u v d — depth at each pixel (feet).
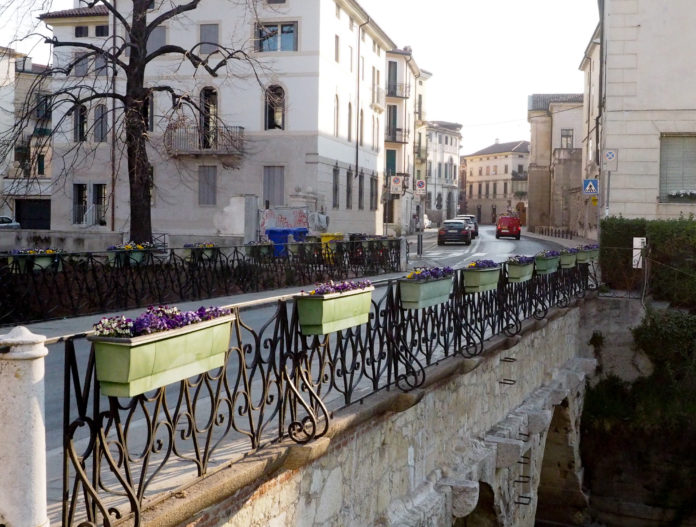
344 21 133.80
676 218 75.56
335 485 21.07
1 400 11.82
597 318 64.85
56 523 13.94
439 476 29.55
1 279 39.88
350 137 141.59
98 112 125.59
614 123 76.43
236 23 115.44
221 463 17.08
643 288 65.21
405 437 26.27
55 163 129.39
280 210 106.32
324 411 19.20
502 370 39.78
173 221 124.77
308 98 120.78
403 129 197.57
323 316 19.77
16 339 11.84
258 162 122.62
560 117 228.43
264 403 18.28
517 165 377.50
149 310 14.75
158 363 13.92
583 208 183.21
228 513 16.17
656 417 62.54
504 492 38.11
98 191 128.57
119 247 49.70
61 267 45.73
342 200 137.08
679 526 61.87
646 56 75.51
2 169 91.04
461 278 31.83
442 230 158.30
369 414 22.18
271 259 63.52
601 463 63.41
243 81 121.39
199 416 23.17
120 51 66.44
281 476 18.22
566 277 58.13
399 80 194.70
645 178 75.97
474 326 34.37
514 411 42.24
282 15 120.37
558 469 61.62
